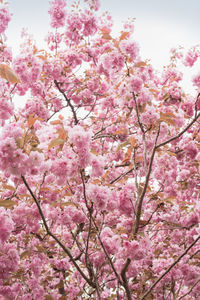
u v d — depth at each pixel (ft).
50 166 9.27
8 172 8.60
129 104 13.00
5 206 9.45
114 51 12.27
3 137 8.31
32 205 12.80
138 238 11.17
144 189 11.40
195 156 17.25
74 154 9.32
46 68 18.84
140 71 13.33
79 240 16.90
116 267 12.05
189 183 18.20
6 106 12.94
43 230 16.40
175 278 14.74
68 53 20.76
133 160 13.15
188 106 16.71
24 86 18.43
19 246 14.23
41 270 15.16
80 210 13.62
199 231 12.77
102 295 17.89
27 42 16.67
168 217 15.15
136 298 16.49
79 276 19.54
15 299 13.00
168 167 14.53
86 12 21.26
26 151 8.59
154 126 12.70
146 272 16.06
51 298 13.94
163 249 17.78
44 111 18.53
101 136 19.86
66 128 9.66
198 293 16.08
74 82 22.02
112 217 14.70
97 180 11.43
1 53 16.87
